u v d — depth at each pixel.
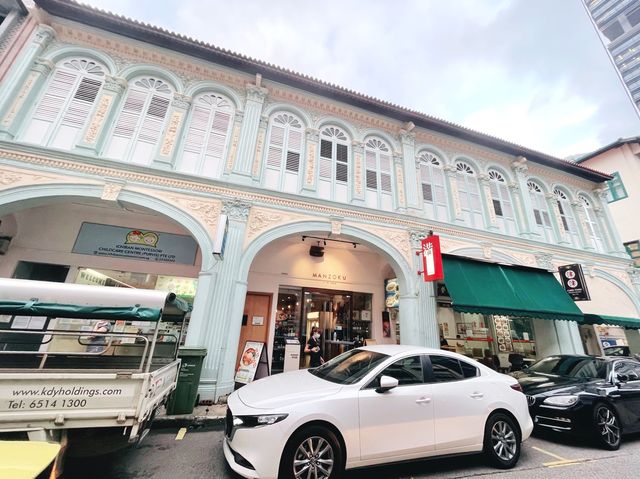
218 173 7.80
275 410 3.01
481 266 9.21
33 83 6.89
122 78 7.64
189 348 5.46
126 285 8.03
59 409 2.81
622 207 15.99
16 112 6.49
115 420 2.94
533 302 8.82
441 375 3.82
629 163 16.08
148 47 8.05
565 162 12.40
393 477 3.41
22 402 2.73
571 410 4.62
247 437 2.93
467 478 3.42
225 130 8.30
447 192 10.41
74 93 7.25
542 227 11.46
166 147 7.47
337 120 9.64
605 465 3.89
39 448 1.85
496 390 3.97
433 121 10.36
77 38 7.65
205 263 6.71
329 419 3.05
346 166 9.38
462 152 11.26
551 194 12.10
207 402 5.76
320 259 10.44
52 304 3.05
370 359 3.94
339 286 10.41
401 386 3.54
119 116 7.49
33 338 5.50
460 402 3.67
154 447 4.04
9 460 1.69
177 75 8.28
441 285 9.13
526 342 10.54
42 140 6.64
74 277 7.65
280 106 9.05
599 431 4.49
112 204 6.77
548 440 4.82
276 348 9.27
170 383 4.41
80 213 8.04
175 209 6.93
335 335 10.07
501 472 3.60
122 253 8.06
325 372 4.11
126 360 4.38
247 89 8.58
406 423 3.33
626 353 11.13
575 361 6.07
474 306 7.92
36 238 7.57
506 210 11.15
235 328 6.54
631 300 11.55
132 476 3.26
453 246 9.41
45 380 2.84
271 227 7.58
